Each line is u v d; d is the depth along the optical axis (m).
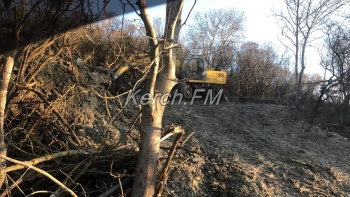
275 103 22.03
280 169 8.07
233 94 24.59
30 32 6.21
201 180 6.89
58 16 6.11
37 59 7.39
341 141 11.77
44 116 6.66
